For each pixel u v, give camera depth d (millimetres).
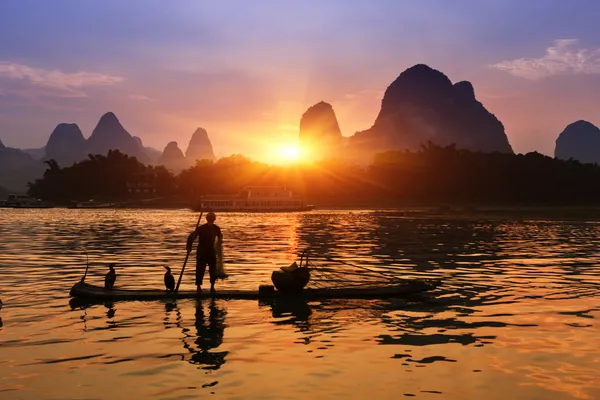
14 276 15305
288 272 11828
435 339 8234
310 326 9117
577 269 17375
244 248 25703
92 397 5785
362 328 8977
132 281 14453
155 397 5789
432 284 12555
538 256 21906
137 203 162875
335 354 7410
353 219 73125
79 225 53281
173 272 16375
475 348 7715
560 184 147375
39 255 21719
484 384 6191
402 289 12164
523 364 6949
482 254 22766
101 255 21781
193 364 6961
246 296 11883
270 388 6059
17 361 7070
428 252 23609
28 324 9195
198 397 5785
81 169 195500
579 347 7754
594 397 5789
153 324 9242
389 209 131250
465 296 12141
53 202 182375
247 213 110250
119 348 7711
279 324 9266
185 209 144125
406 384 6191
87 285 12109
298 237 34594
